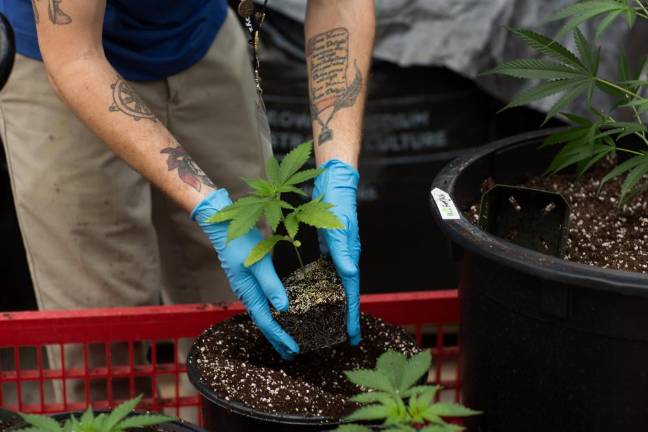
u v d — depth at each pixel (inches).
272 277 53.2
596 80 55.7
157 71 73.6
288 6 94.3
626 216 60.3
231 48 77.9
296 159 53.0
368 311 62.7
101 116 56.9
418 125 99.5
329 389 54.2
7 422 47.6
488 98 99.1
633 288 44.5
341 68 62.5
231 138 79.4
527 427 52.4
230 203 55.4
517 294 50.0
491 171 62.4
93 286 76.6
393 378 43.1
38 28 57.3
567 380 49.7
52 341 61.7
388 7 92.2
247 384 50.8
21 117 72.7
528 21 92.0
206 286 84.5
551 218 53.0
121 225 75.3
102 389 77.6
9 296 107.3
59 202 73.8
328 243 55.2
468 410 41.0
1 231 104.4
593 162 59.4
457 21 92.0
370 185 101.9
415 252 105.3
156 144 56.8
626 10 52.8
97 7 57.1
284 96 98.5
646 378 47.6
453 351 65.6
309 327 53.7
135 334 62.2
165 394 102.0
